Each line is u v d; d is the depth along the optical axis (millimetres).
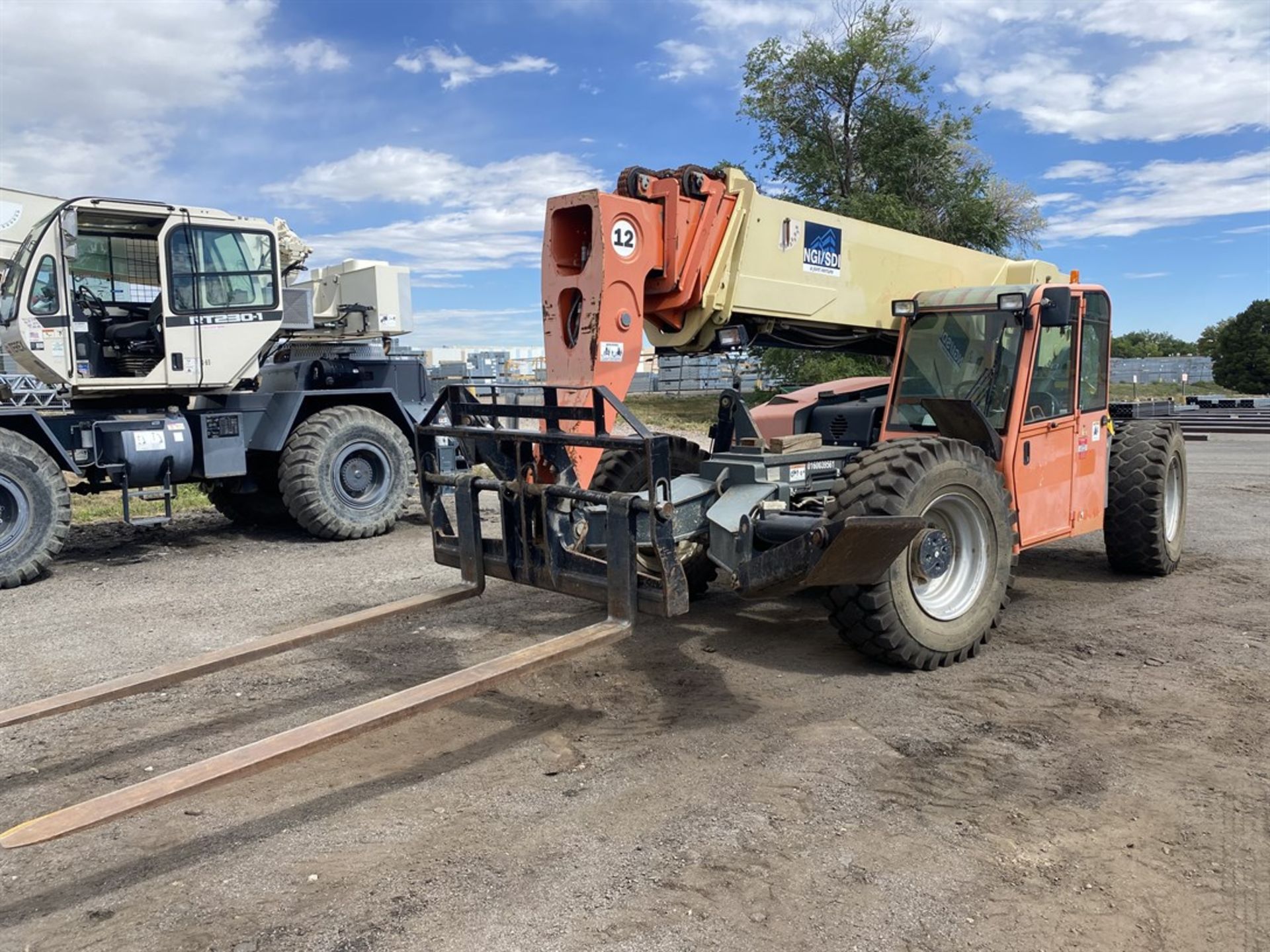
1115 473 6488
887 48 24703
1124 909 2676
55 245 7633
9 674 5039
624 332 4824
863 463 4500
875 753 3736
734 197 5230
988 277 7000
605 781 3537
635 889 2799
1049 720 4051
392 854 3041
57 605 6598
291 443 8719
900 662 4621
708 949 2510
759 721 4098
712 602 6129
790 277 5551
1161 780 3467
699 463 6020
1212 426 19312
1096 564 7133
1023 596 6195
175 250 8062
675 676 4707
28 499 7266
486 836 3143
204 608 6391
